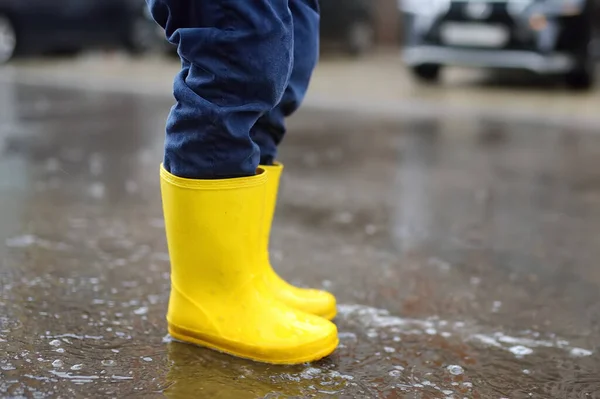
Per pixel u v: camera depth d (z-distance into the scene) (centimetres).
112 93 517
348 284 187
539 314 178
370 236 212
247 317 159
